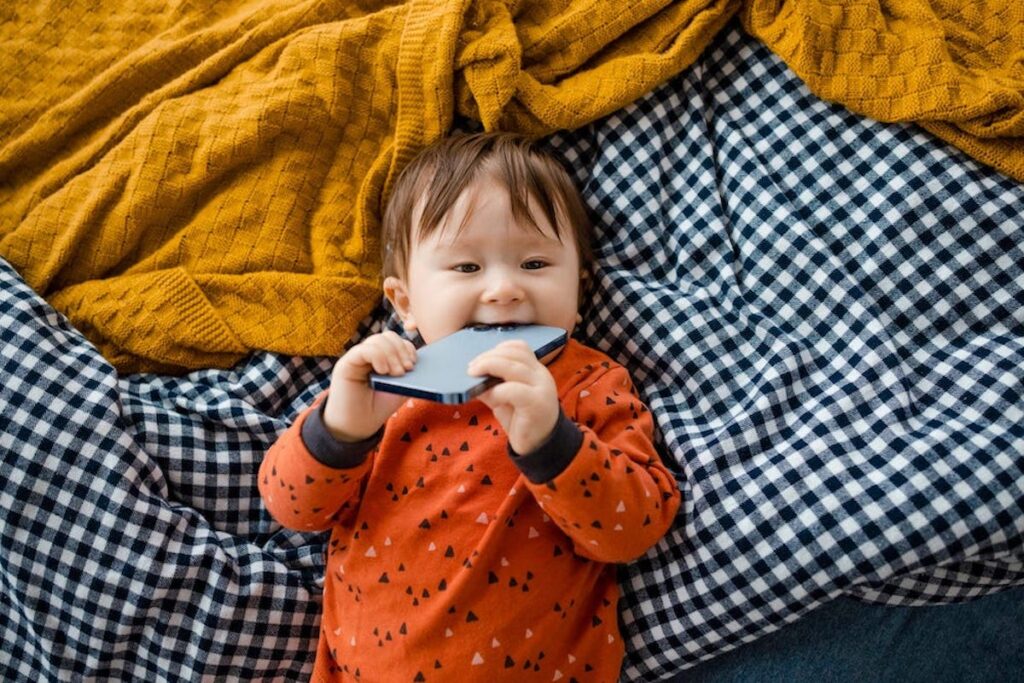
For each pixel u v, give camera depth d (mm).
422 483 738
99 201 885
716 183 908
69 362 803
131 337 870
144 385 881
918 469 708
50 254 890
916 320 805
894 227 825
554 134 942
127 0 1019
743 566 729
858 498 708
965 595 772
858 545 695
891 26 882
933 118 831
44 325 817
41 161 958
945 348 795
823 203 862
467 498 717
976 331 795
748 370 812
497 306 732
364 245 920
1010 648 880
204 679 785
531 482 648
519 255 752
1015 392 737
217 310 884
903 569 688
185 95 941
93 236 895
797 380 789
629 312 862
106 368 812
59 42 993
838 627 829
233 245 908
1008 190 818
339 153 945
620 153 916
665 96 938
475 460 726
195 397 870
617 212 906
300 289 888
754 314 827
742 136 918
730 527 738
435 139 896
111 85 951
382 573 733
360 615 742
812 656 821
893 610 848
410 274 794
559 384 768
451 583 701
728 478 755
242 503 847
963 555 685
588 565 747
